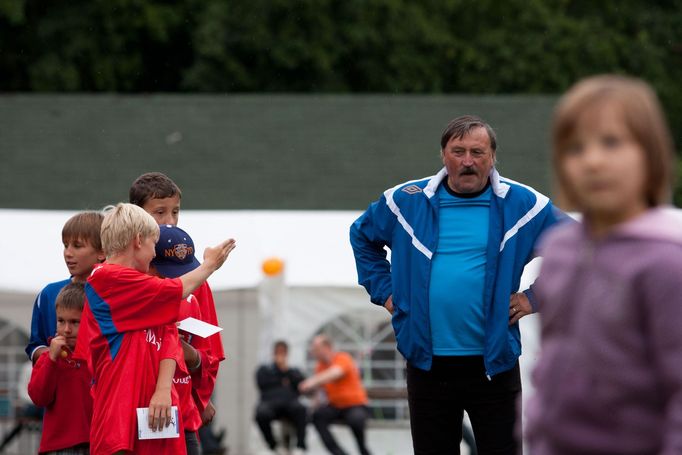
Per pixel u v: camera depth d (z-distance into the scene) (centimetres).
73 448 1116
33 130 3719
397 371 2748
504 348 1028
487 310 1029
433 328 1043
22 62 5762
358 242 1119
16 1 5341
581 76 5934
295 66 5556
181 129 3738
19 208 3334
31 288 2447
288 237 2542
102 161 3575
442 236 1048
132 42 5759
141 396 998
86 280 1066
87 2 5625
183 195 3384
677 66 6494
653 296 491
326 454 2788
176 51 5894
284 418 2577
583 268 517
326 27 5591
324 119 3784
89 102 3862
